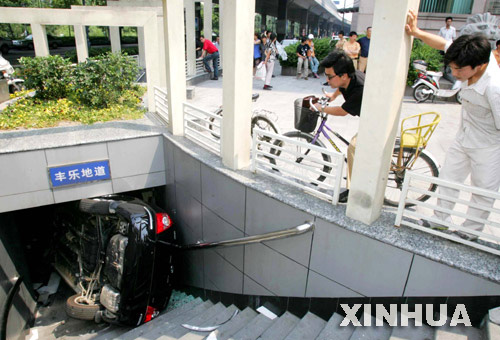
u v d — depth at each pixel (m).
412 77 7.98
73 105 6.55
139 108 6.93
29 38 25.89
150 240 4.79
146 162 5.68
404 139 3.26
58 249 6.50
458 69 2.25
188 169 4.91
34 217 7.21
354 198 2.89
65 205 6.40
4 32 31.53
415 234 2.70
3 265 4.93
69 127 5.73
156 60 6.49
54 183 5.08
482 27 6.83
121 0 11.71
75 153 5.11
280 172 4.16
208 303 4.75
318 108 3.43
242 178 3.86
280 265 3.62
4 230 5.38
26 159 4.81
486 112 2.35
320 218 3.04
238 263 4.27
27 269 6.39
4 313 4.47
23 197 4.95
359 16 12.52
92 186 5.39
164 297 5.30
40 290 6.57
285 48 11.98
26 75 6.82
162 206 6.45
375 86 2.55
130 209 4.92
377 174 2.69
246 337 3.34
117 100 6.85
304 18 38.91
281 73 12.15
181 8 4.96
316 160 3.23
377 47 2.48
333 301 3.16
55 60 6.87
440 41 2.43
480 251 2.48
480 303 2.33
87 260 5.63
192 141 5.22
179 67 5.20
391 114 2.55
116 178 5.54
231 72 3.74
